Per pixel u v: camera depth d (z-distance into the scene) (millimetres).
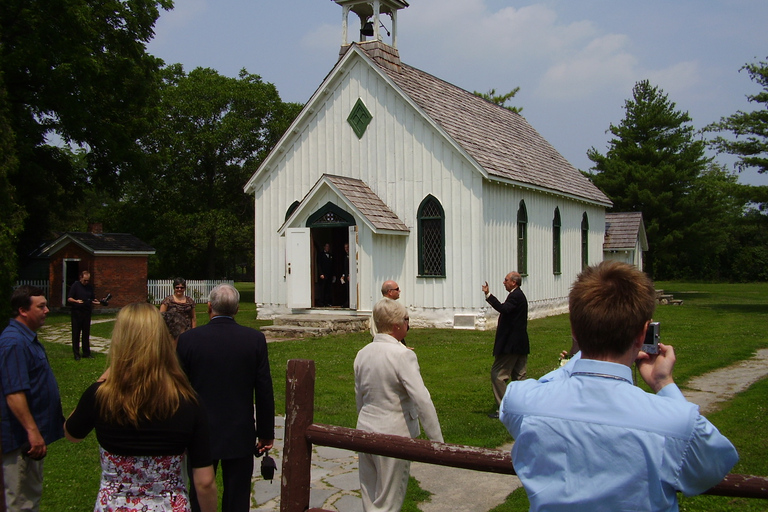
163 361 4047
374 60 23531
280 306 25656
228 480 5758
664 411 2523
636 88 55062
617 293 2691
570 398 2654
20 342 5855
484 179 22141
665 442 2469
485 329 21984
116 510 3930
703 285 58688
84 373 14875
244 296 47625
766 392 11898
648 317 2705
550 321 25594
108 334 23016
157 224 47781
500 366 10359
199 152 46375
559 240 29625
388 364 5668
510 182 23312
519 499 7074
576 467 2547
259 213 26125
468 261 22109
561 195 28781
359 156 24078
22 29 28438
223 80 47750
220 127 46156
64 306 34125
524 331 10273
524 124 35000
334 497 7195
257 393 5953
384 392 5684
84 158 34031
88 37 28969
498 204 23391
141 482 3961
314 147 24969
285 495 4320
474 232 22016
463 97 29422
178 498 4055
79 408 4215
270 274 25875
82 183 35344
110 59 30703
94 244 33500
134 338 3980
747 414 10312
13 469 5867
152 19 33094
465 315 22078
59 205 38469
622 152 53844
